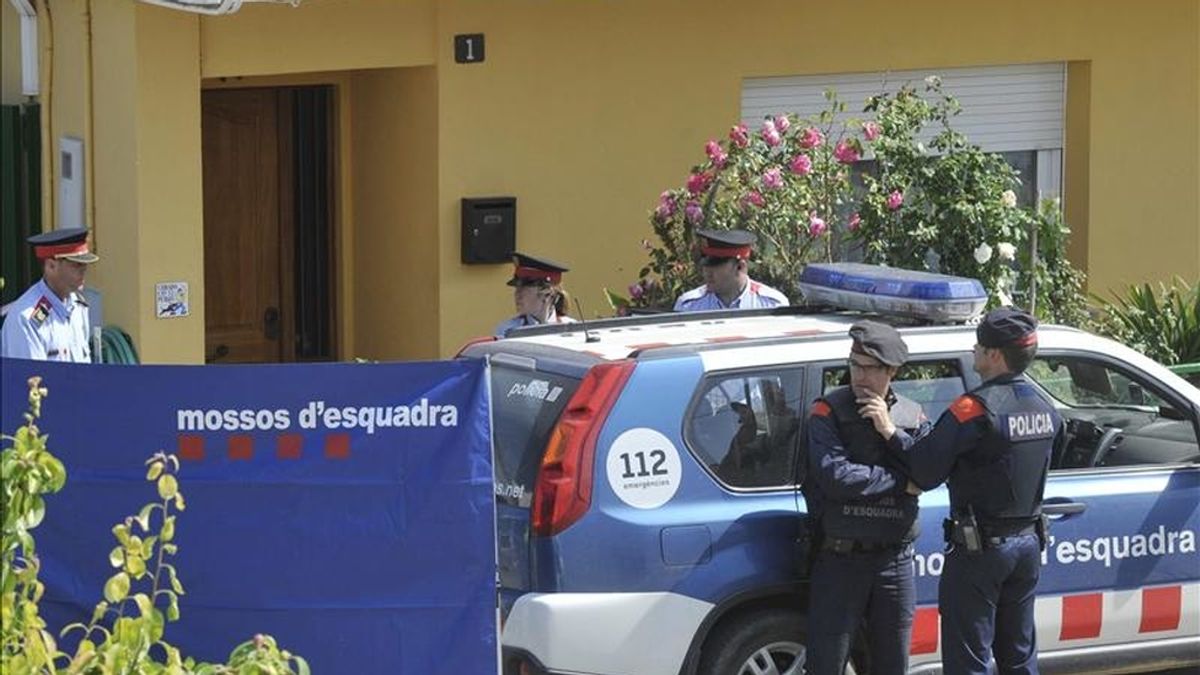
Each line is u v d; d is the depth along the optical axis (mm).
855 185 30750
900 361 16922
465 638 15906
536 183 28375
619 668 16656
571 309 28844
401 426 15750
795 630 17531
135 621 11281
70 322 22859
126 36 25719
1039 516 17438
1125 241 32969
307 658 15883
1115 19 32344
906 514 16969
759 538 17141
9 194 30297
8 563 11328
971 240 26062
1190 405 19125
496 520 16766
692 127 29391
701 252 23766
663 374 17047
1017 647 17781
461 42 27594
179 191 25859
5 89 32094
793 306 20578
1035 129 32594
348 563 15828
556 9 28188
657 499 16859
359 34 26969
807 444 17141
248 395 15727
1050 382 18906
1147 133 32812
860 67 30609
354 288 30609
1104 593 18547
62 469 11547
